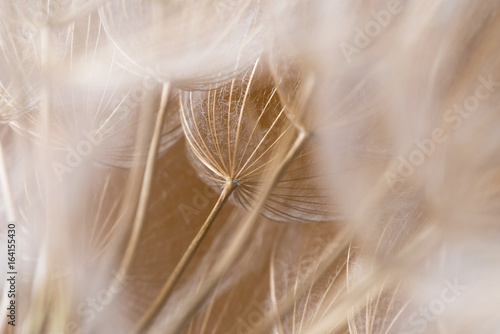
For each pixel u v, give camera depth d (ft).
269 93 0.46
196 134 0.48
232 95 0.46
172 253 0.54
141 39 0.44
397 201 0.45
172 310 0.50
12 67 0.45
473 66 0.43
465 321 0.45
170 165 0.55
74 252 0.45
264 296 0.53
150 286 0.52
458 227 0.44
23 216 0.46
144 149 0.47
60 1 0.45
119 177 0.49
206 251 0.54
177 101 0.49
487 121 0.43
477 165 0.43
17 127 0.46
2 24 0.45
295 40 0.43
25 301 0.46
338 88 0.43
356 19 0.43
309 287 0.47
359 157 0.45
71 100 0.46
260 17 0.44
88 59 0.45
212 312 0.52
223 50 0.45
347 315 0.46
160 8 0.44
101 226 0.47
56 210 0.45
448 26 0.42
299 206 0.47
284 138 0.45
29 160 0.46
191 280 0.53
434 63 0.43
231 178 0.47
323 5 0.43
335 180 0.45
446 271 0.45
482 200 0.43
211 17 0.44
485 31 0.42
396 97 0.43
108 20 0.45
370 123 0.44
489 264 0.44
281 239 0.52
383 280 0.45
